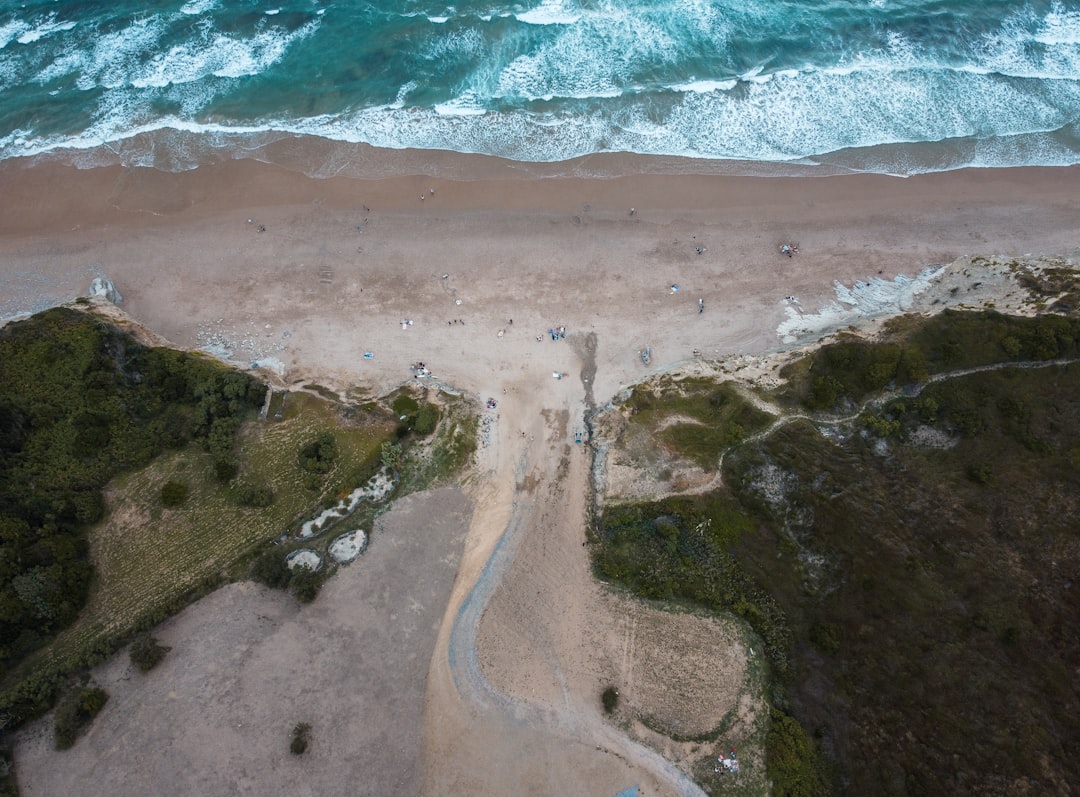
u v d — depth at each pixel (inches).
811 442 1895.9
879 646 1680.6
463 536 1867.6
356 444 1984.5
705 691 1681.8
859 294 2352.4
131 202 2512.3
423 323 2289.6
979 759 1524.4
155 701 1614.2
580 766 1599.4
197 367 2080.5
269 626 1717.5
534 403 2132.1
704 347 2249.0
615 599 1781.5
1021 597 1627.7
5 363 1948.8
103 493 1849.2
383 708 1647.4
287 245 2433.6
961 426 1815.9
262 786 1558.8
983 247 2450.8
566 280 2367.1
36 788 1517.0
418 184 2539.4
